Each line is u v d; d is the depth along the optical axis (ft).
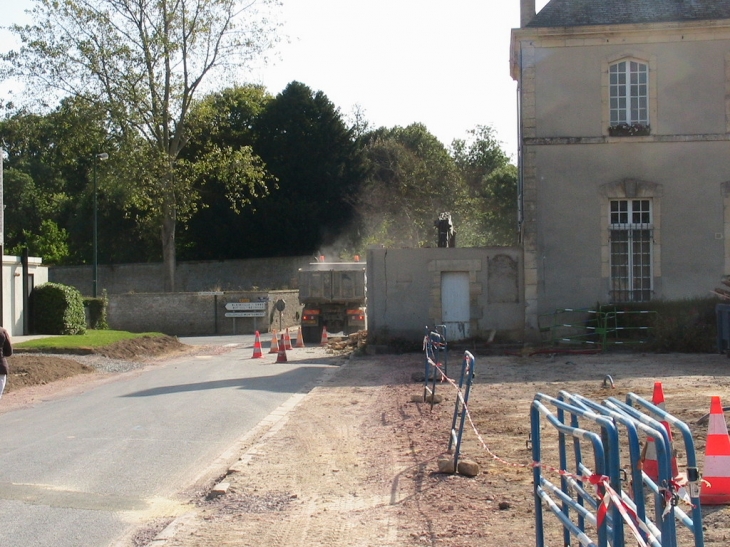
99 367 66.13
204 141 162.50
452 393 46.78
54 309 96.43
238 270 165.89
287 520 22.99
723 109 73.36
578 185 74.49
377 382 53.93
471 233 187.32
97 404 46.44
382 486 26.45
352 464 29.71
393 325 76.43
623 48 74.23
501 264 75.61
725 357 61.93
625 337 70.49
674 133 73.72
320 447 32.83
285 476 28.07
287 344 85.30
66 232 182.80
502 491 25.04
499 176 201.26
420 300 76.28
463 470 27.32
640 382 48.37
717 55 73.51
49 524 22.82
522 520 22.00
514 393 45.78
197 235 166.40
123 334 88.33
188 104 127.24
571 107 74.74
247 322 130.52
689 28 73.26
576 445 17.43
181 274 164.96
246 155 133.69
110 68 120.26
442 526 21.80
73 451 32.63
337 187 168.86
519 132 85.15
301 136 167.53
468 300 75.92
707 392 43.21
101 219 175.11
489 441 32.48
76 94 120.06
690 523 13.37
